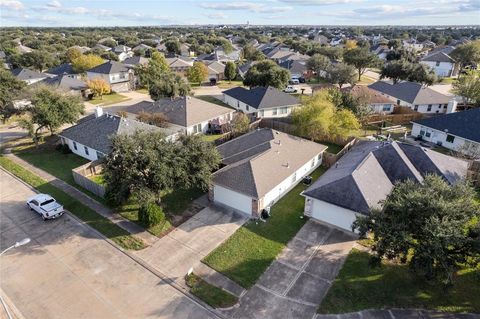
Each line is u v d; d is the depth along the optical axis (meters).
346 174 26.23
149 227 25.30
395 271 20.83
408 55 103.25
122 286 19.97
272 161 29.95
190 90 65.38
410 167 29.16
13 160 37.91
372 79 94.44
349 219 24.62
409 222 18.25
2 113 51.22
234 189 26.58
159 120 44.66
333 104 42.78
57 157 38.88
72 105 42.62
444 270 17.31
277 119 49.22
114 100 67.44
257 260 21.89
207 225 25.62
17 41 155.50
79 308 18.48
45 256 22.55
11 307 18.62
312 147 35.22
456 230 16.88
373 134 46.50
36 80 76.69
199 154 26.66
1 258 22.31
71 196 29.88
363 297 18.97
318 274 20.69
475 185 30.97
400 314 17.91
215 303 18.64
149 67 78.44
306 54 128.00
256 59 111.19
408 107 55.41
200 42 180.00
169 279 20.44
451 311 18.11
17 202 29.19
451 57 96.94
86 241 24.03
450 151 39.19
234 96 60.19
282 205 28.59
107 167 25.41
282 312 18.06
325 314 17.92
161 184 24.33
